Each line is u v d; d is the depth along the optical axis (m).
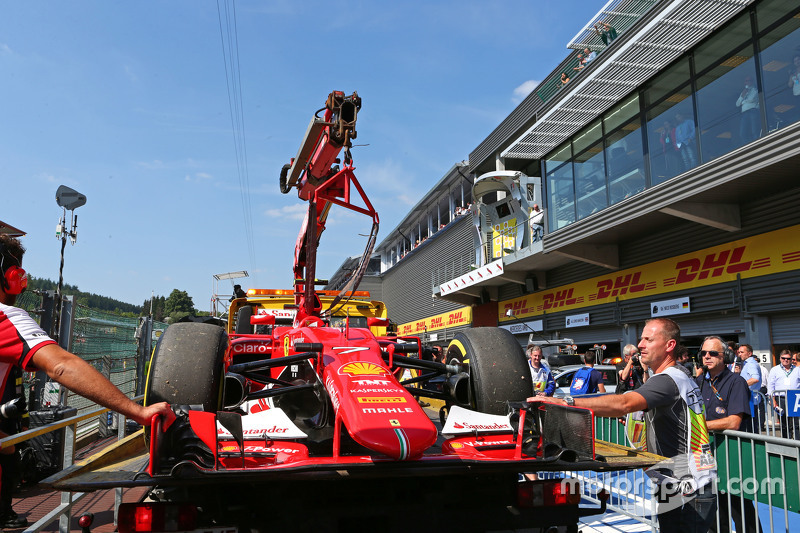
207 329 3.40
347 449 3.35
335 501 2.81
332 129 4.50
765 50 8.98
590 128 13.70
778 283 9.97
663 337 3.38
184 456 2.45
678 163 10.87
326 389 3.12
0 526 4.70
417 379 4.18
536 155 15.82
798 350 9.98
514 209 19.77
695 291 11.84
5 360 1.73
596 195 13.46
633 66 11.00
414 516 2.84
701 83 10.30
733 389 3.99
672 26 9.71
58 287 8.26
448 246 25.92
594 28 15.46
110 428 10.00
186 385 3.04
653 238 13.27
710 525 3.24
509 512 2.97
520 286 19.88
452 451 3.01
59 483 2.33
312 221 4.61
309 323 4.45
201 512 2.70
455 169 23.47
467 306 24.11
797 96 8.43
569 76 15.82
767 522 4.61
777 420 9.02
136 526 2.54
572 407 2.92
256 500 2.74
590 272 15.85
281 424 3.09
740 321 11.07
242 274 21.62
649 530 4.58
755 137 9.16
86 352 9.82
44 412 6.63
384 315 7.79
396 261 37.75
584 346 16.69
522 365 3.75
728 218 10.78
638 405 3.13
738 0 9.01
